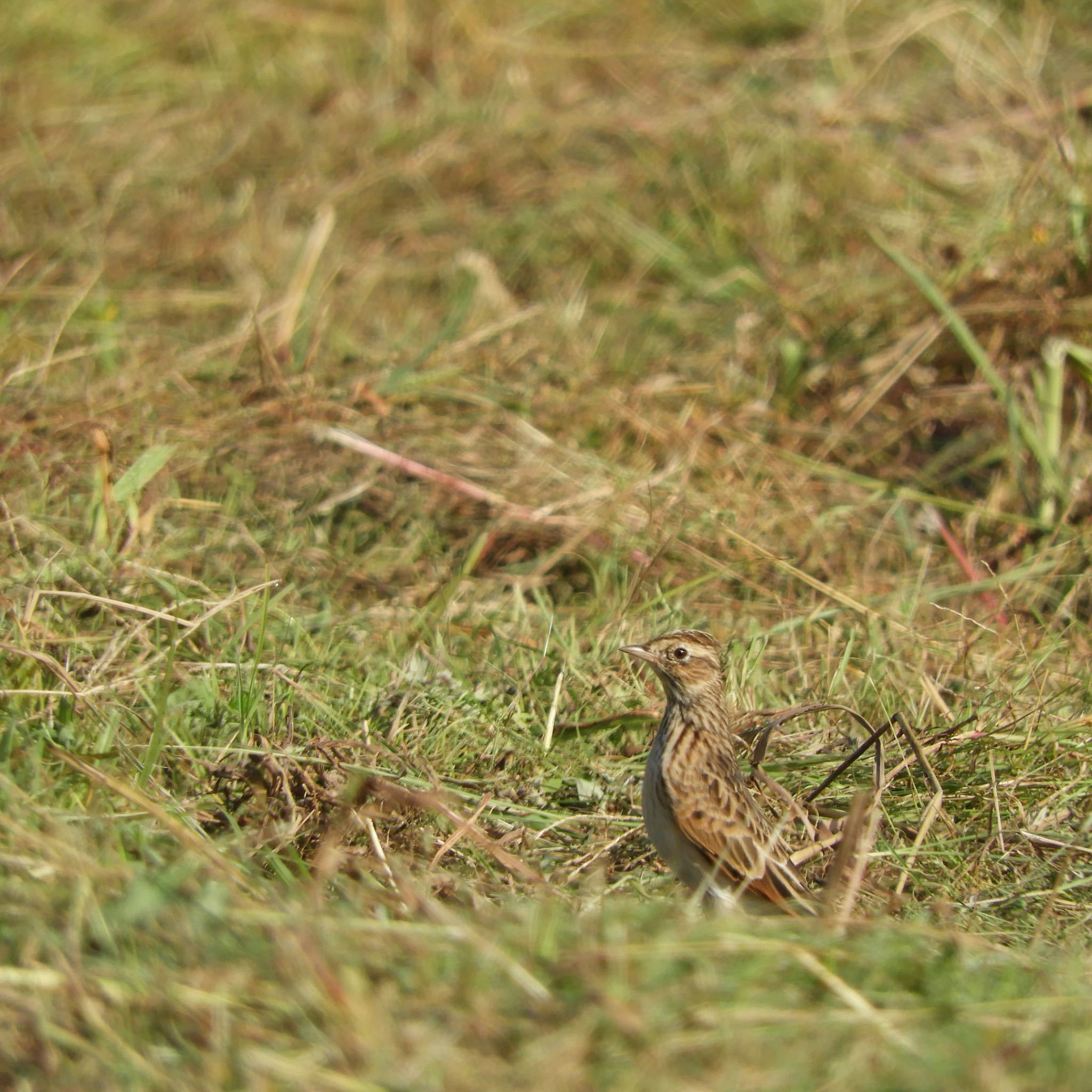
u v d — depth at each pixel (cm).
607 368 1451
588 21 2047
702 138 1781
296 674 971
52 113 1878
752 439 1349
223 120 1892
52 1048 594
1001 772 941
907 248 1563
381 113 1892
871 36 1952
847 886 825
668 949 650
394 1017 609
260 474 1260
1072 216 1375
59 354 1443
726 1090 575
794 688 1059
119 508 1138
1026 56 1855
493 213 1739
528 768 940
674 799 850
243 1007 615
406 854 828
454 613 1123
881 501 1296
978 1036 623
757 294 1571
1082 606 1171
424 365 1423
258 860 801
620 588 1159
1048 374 1295
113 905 664
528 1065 581
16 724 833
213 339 1494
